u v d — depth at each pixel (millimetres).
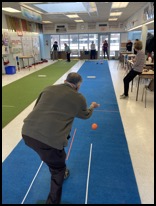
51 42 16344
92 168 2268
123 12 9617
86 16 11078
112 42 15500
